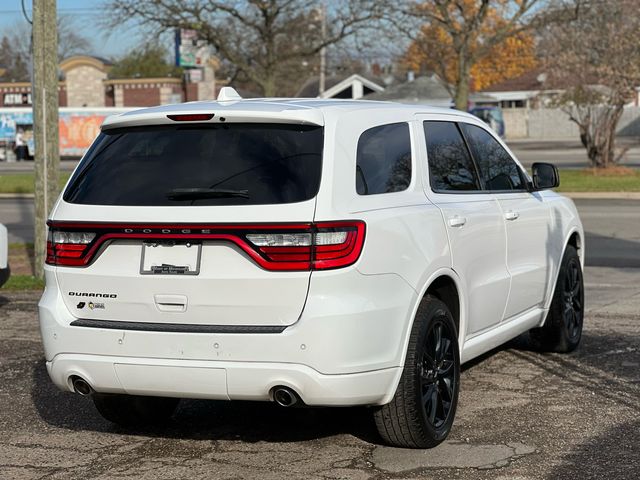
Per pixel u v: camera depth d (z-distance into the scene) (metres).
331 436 5.44
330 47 34.47
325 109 4.92
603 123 29.27
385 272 4.71
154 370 4.70
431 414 5.13
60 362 4.93
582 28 28.69
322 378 4.50
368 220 4.66
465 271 5.57
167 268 4.70
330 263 4.50
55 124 11.48
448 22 30.97
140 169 4.93
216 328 4.63
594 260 12.98
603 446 5.15
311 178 4.62
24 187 28.39
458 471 4.79
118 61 77.88
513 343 7.79
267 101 5.22
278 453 5.16
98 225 4.81
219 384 4.61
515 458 4.98
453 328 5.33
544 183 6.80
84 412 6.09
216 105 5.04
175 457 5.14
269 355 4.52
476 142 6.31
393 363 4.77
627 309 9.26
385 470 4.83
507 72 70.62
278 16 34.19
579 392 6.28
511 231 6.29
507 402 6.05
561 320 7.21
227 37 33.94
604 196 23.61
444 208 5.43
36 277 11.69
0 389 6.66
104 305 4.86
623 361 7.14
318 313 4.47
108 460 5.12
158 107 5.20
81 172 5.10
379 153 5.09
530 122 68.00
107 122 5.14
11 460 5.14
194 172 4.79
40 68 11.31
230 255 4.60
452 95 37.28
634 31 27.73
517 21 30.92
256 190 4.62
